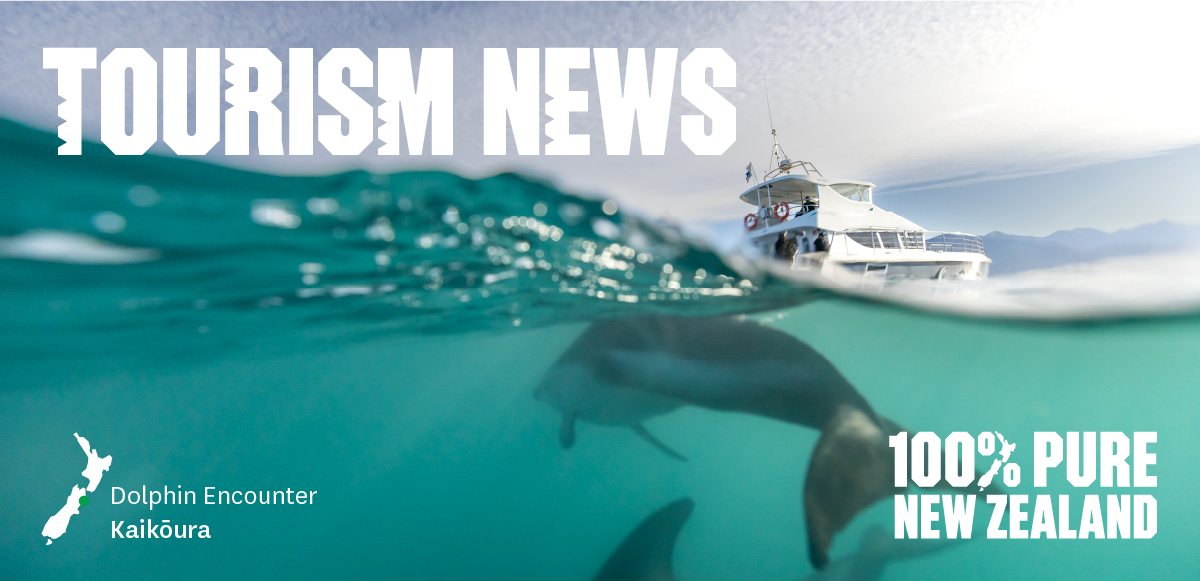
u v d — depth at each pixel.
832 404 4.03
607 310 7.08
